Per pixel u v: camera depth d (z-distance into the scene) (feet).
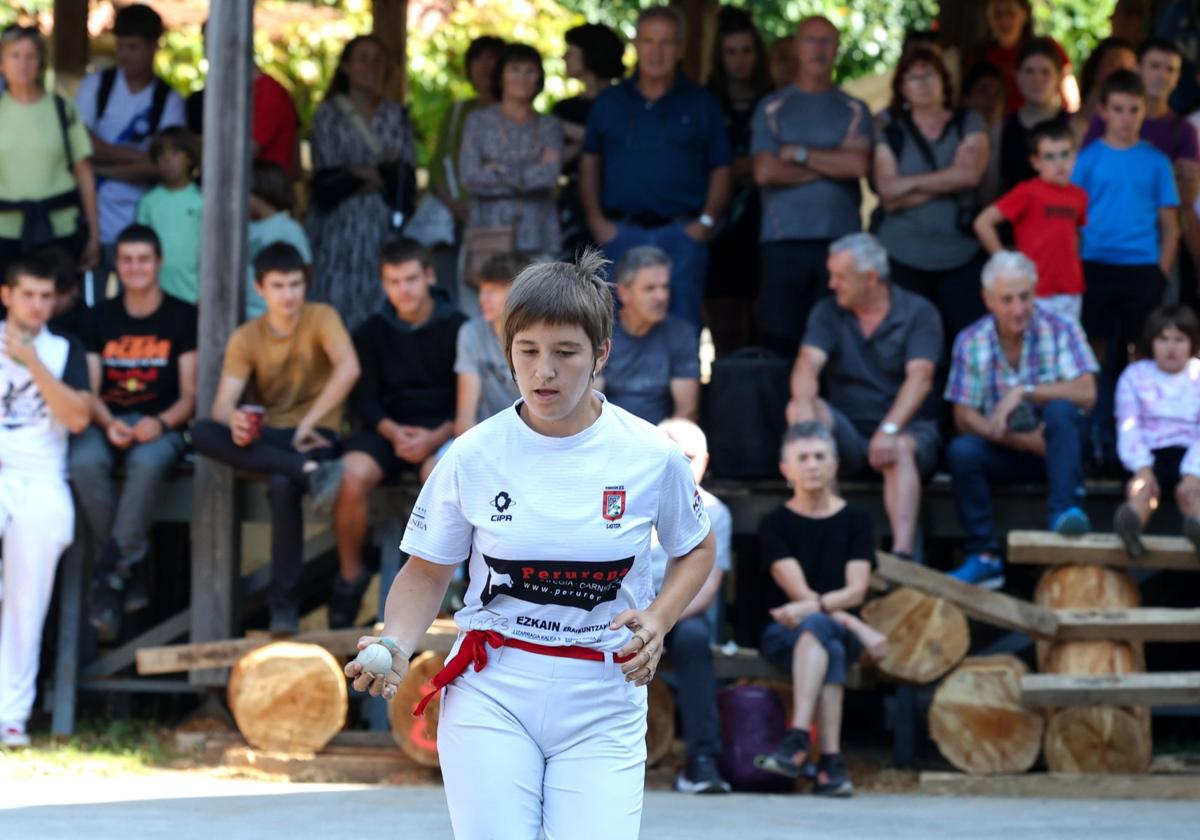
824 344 84.64
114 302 88.99
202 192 86.58
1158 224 90.12
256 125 101.71
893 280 91.40
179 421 86.74
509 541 35.17
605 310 34.60
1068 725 75.77
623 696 35.91
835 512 77.15
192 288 94.32
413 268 84.07
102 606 84.43
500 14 160.97
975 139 90.79
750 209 100.73
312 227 99.96
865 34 173.47
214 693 86.12
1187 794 73.15
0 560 83.51
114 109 100.22
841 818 65.62
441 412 85.15
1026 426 80.38
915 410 82.58
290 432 84.28
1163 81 94.17
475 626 36.14
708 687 75.25
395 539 85.20
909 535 80.89
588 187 94.68
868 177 94.43
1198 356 82.38
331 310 85.51
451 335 84.79
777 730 76.64
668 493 36.29
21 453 83.20
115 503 87.35
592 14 171.94
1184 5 103.40
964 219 90.99
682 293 92.38
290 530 82.69
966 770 76.64
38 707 94.22
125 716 92.84
